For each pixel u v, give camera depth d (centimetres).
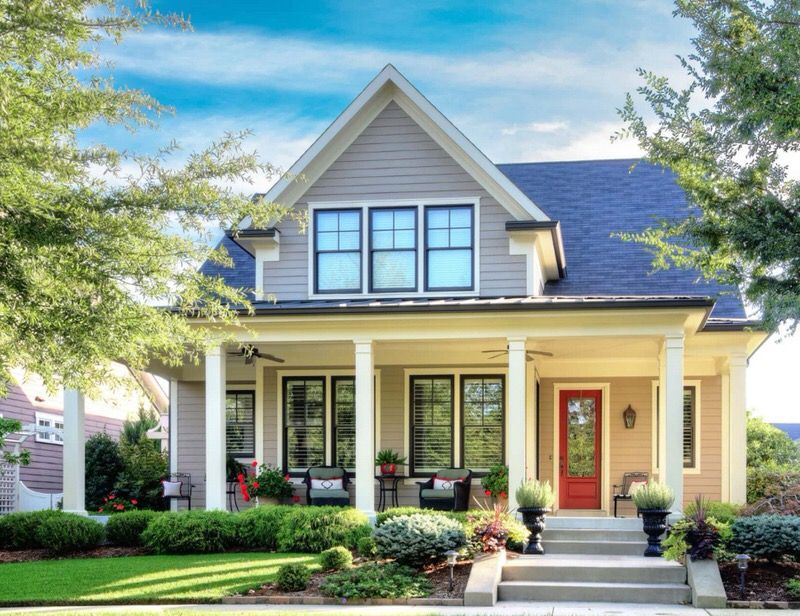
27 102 945
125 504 2094
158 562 1498
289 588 1276
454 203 1872
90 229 955
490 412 2022
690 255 1530
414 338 1673
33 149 902
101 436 2494
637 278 2041
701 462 2048
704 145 1342
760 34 1303
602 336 1627
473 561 1355
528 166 2427
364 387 1675
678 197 2242
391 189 1894
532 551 1470
